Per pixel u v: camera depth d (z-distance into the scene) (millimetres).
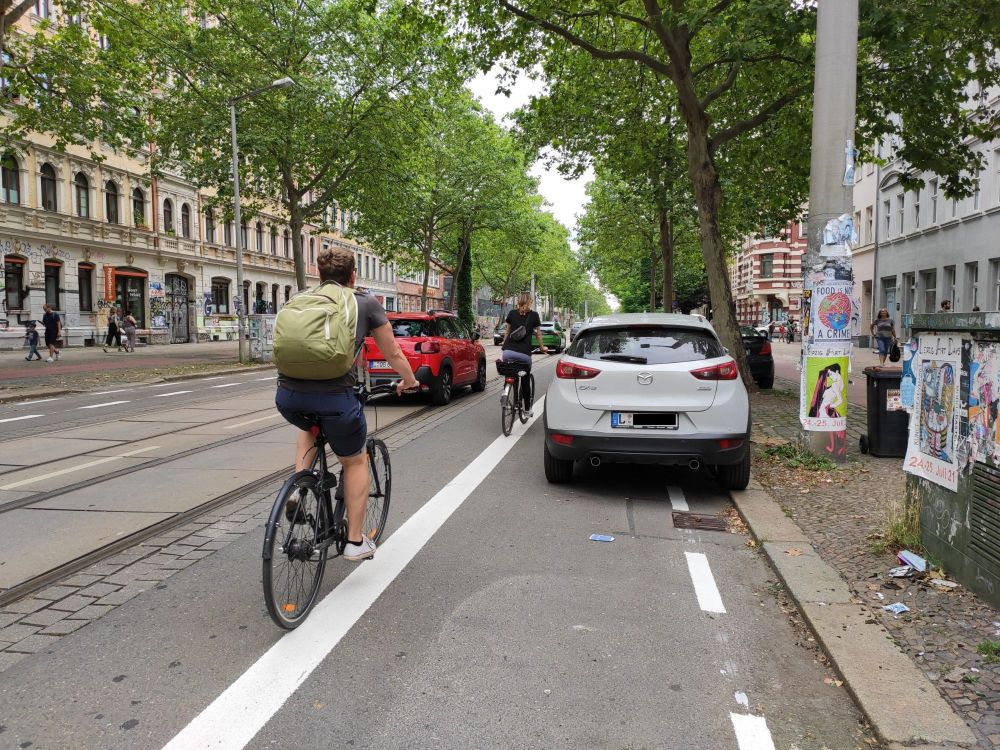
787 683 3203
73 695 3031
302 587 3832
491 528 5535
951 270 28641
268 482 6984
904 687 3045
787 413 11453
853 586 4191
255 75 25250
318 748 2674
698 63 16094
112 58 22719
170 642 3541
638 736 2779
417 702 3002
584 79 16266
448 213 39250
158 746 2676
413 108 26656
